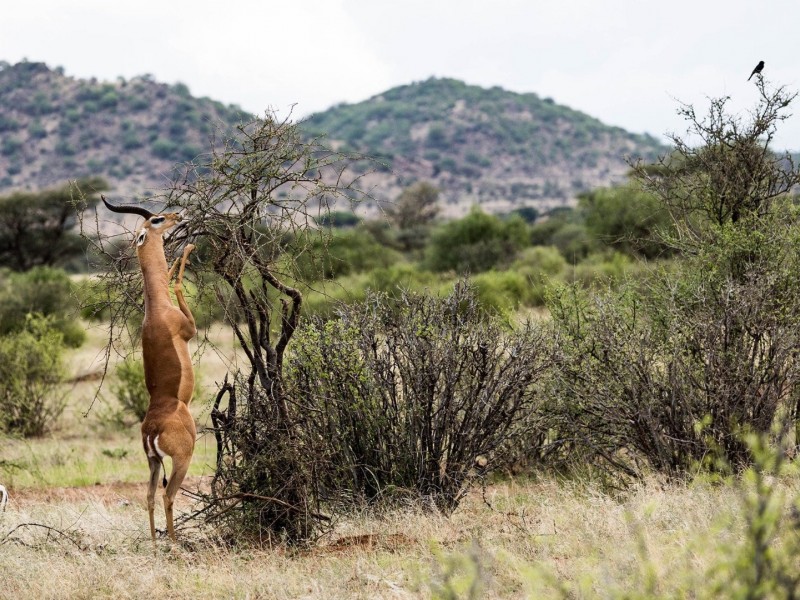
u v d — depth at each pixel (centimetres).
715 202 3566
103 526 2805
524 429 3138
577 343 3138
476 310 3038
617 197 9688
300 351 2848
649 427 2912
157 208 2648
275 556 2369
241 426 2628
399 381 2997
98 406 6225
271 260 2634
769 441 2683
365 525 2639
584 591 1684
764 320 2884
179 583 2216
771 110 3528
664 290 3234
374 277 9250
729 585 1488
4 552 2478
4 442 5250
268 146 2536
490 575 1892
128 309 2722
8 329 9325
